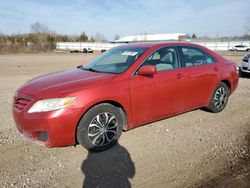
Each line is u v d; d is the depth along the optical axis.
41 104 3.05
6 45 38.91
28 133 3.17
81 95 3.16
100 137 3.43
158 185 2.71
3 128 4.27
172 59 4.23
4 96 6.70
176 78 4.09
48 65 17.20
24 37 50.34
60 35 70.00
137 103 3.68
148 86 3.74
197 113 5.09
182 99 4.27
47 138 3.09
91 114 3.28
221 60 5.10
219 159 3.24
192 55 4.58
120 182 2.78
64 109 3.05
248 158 3.26
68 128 3.12
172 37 68.94
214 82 4.79
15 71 13.21
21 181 2.78
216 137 3.93
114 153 3.43
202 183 2.74
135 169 3.03
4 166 3.08
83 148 3.54
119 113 3.58
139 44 4.46
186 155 3.36
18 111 3.23
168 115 4.17
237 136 3.97
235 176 2.86
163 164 3.13
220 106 5.09
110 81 3.45
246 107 5.59
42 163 3.15
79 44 56.47
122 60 4.00
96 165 3.12
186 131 4.16
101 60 4.40
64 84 3.32
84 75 3.73
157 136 3.95
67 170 3.01
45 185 2.72
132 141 3.77
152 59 3.96
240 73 11.11
